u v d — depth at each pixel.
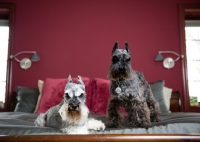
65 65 3.92
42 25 4.00
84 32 4.01
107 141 1.09
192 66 4.13
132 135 1.11
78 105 1.65
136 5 4.07
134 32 4.01
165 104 3.03
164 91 3.39
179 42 3.97
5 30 4.21
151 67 3.92
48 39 3.97
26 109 3.10
